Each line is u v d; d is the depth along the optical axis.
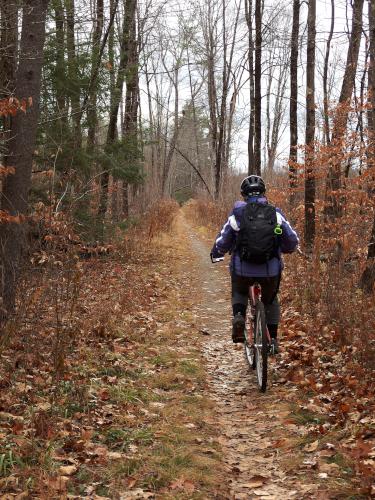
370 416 4.65
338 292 7.41
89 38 13.04
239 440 4.77
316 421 4.91
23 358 5.72
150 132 16.55
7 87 8.34
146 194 27.78
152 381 6.12
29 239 6.73
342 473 3.91
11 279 5.98
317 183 12.80
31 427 4.36
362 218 9.42
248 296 6.30
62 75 12.76
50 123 12.39
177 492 3.70
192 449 4.38
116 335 7.81
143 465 4.03
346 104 11.62
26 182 7.41
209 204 32.47
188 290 13.09
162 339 8.16
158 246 19.75
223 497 3.70
